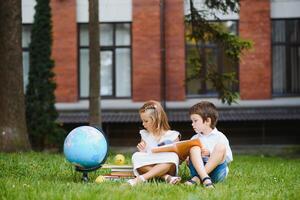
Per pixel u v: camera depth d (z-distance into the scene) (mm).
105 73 23188
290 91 22953
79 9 22906
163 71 22578
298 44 22953
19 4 14422
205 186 6102
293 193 5902
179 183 6398
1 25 14336
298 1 22766
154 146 6656
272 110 22359
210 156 6477
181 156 6586
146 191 5629
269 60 22688
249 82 22656
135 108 22578
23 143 14391
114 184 6238
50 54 18016
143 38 22703
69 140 6418
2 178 6945
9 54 14297
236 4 16375
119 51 23141
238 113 21906
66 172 7934
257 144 21984
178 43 22656
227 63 22750
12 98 14328
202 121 6633
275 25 23016
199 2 18234
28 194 5355
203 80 16969
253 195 5652
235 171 8977
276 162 12914
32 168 8555
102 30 23156
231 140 22031
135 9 22750
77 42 22938
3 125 14281
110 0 22875
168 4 22703
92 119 15586
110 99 22859
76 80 22703
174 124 21922
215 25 16531
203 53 22766
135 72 22703
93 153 6348
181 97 22562
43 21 18016
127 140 22078
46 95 17703
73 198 5117
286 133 22016
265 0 22688
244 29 22672
